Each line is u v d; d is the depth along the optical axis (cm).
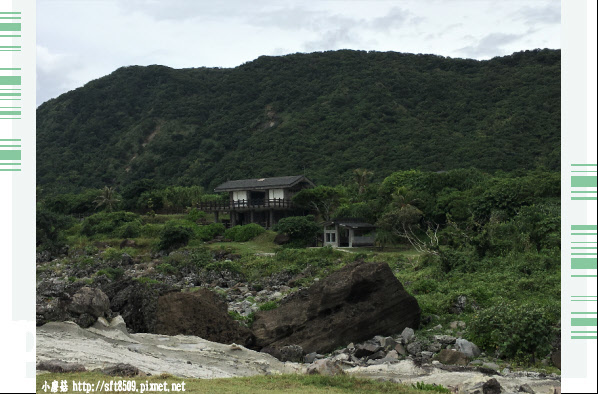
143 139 15500
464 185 6288
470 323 2295
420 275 3588
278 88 16512
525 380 1727
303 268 4559
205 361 1942
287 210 7200
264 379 1609
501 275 3127
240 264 4903
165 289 2553
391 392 1501
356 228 5744
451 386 1625
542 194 5147
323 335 2300
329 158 11419
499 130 10981
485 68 15088
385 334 2392
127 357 1850
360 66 16688
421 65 16362
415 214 5347
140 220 7431
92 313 2128
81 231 7125
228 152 13838
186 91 17912
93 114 17000
